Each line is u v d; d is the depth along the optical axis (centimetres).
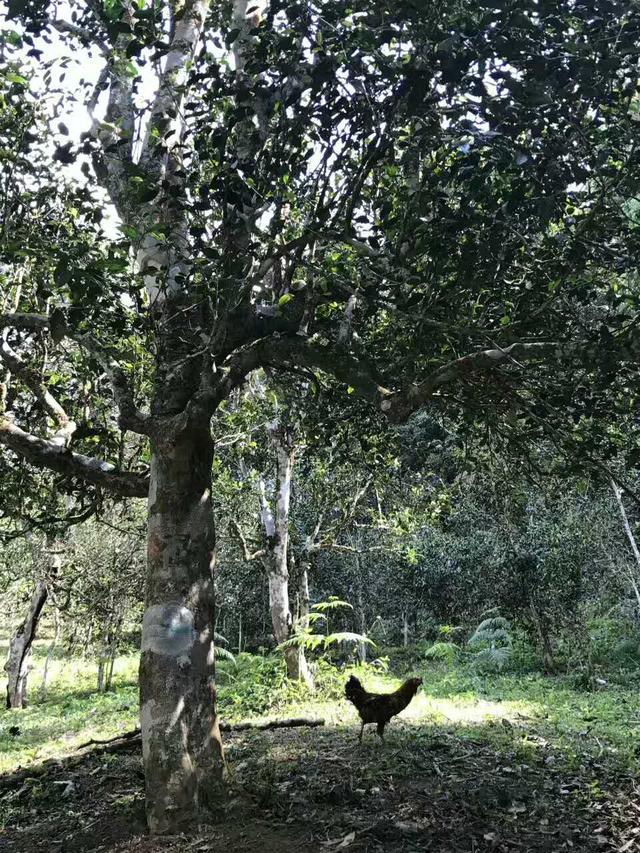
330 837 456
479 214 434
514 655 1677
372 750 691
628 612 1634
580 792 559
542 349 441
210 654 532
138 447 788
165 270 483
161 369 572
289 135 489
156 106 590
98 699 1636
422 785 571
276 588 1311
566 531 1544
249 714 1111
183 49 614
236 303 488
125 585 1770
